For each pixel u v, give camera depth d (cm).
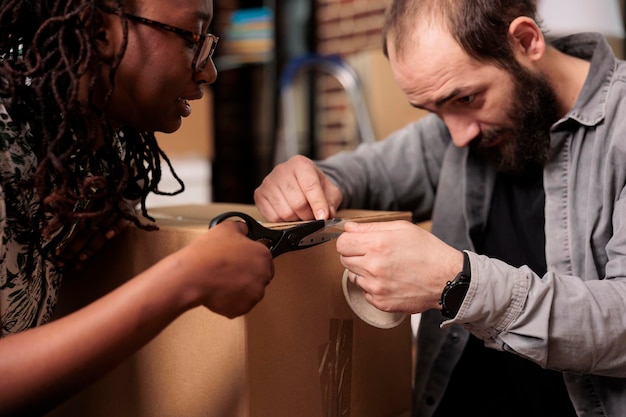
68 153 76
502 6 104
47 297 91
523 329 88
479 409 124
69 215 78
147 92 82
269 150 387
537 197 121
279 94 337
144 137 95
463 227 129
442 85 104
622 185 102
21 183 77
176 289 69
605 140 106
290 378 88
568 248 109
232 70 388
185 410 87
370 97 278
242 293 74
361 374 100
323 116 335
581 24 212
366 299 92
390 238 87
